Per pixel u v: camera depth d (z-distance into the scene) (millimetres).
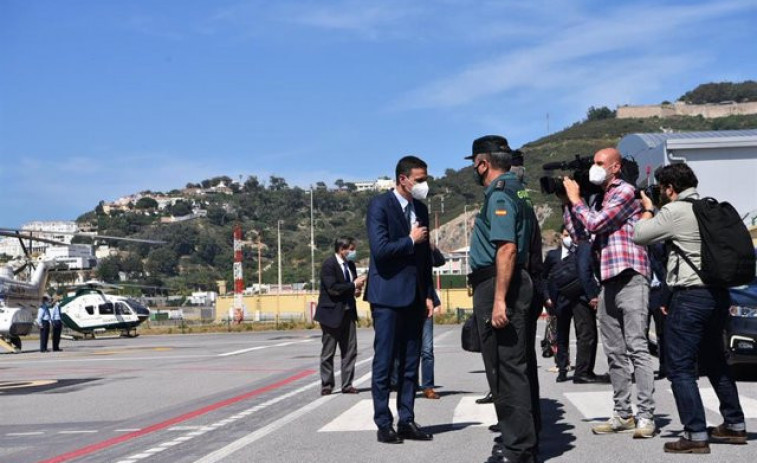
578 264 9359
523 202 6805
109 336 55344
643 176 27750
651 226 7258
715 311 7074
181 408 11695
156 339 44812
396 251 7992
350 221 185625
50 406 12422
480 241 6879
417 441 8039
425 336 11297
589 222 7883
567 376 13438
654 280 11867
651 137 28547
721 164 25250
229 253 169000
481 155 7051
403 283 8102
